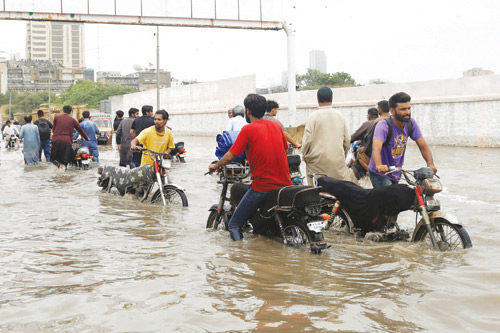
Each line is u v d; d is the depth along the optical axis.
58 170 14.16
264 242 5.41
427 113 23.98
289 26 21.12
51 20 19.48
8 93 172.50
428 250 4.90
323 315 3.26
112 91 120.25
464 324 3.11
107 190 9.56
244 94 38.84
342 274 4.19
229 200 5.97
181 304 3.49
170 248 5.16
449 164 13.52
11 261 4.71
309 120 6.59
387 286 3.84
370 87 26.69
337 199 5.88
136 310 3.39
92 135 16.56
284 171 5.38
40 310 3.42
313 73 75.62
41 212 7.39
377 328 3.05
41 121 17.06
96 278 4.14
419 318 3.21
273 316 3.25
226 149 9.04
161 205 8.09
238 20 21.05
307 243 5.10
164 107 51.56
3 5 18.97
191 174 12.82
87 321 3.22
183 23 20.72
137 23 20.28
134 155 9.88
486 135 21.39
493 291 3.66
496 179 10.25
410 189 5.29
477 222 6.24
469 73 23.69
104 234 5.91
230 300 3.56
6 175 12.83
